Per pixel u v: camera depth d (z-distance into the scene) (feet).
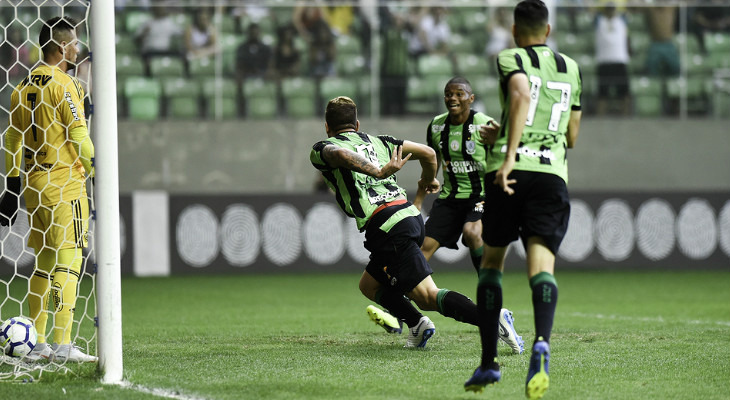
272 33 168.14
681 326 74.18
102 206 45.06
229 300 103.55
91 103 46.32
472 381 40.19
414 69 170.09
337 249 145.28
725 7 173.06
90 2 45.68
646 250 149.69
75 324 73.97
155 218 141.69
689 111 172.35
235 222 142.92
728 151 171.94
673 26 172.45
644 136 171.32
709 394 42.45
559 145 41.32
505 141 41.16
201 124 164.25
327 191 158.20
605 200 149.07
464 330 70.23
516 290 115.96
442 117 69.46
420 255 56.29
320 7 168.35
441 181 153.28
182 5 165.68
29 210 55.31
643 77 172.35
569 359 53.47
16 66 147.95
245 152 165.17
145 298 106.01
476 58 172.65
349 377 46.88
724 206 150.51
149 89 164.14
